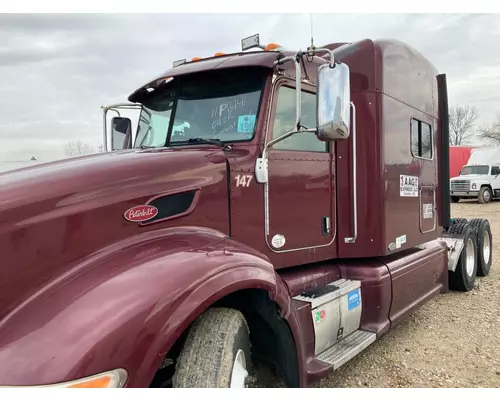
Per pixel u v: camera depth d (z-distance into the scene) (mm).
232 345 2254
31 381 1676
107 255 2252
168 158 2730
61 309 1904
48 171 2393
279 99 3316
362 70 4195
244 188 3045
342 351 3477
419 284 4887
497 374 3979
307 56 3086
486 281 7348
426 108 5355
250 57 3268
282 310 2660
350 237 4031
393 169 4422
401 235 4590
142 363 1860
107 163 2543
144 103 3920
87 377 1728
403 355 4410
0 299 1965
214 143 3217
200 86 3457
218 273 2223
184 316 2004
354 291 3877
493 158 24641
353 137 4023
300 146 3576
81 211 2234
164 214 2566
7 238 2002
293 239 3457
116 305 1911
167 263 2170
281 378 2887
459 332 5020
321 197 3764
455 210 19922
